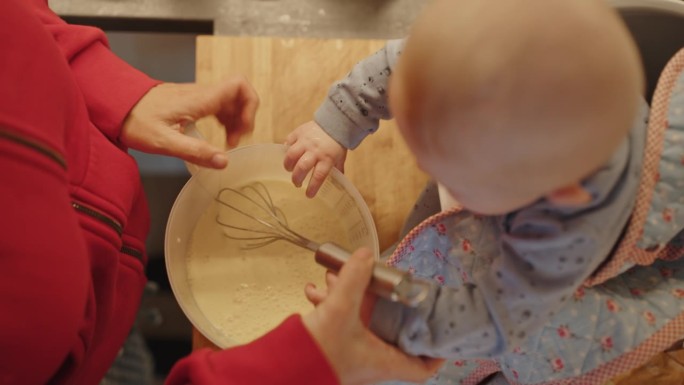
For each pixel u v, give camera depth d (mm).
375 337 583
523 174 454
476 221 635
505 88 418
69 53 727
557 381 675
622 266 577
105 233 655
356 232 812
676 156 536
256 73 922
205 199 831
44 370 559
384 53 719
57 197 540
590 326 628
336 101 740
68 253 549
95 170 665
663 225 549
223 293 820
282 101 914
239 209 851
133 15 1020
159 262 1085
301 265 835
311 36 1022
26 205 504
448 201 708
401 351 599
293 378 531
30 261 507
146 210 802
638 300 634
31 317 516
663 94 552
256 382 528
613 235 528
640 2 621
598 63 411
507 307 539
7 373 516
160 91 742
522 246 523
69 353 613
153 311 1042
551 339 644
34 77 542
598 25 414
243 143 860
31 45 552
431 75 436
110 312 688
